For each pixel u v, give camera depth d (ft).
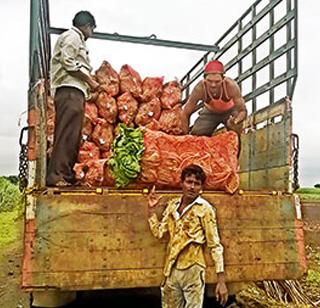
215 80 15.98
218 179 11.94
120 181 11.66
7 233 29.99
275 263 11.82
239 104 16.19
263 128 15.84
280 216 12.05
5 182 46.32
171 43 24.53
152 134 12.02
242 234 11.71
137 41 24.53
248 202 11.90
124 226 10.87
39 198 10.45
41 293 12.45
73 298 13.05
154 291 14.33
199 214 10.10
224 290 9.89
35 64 11.10
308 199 48.83
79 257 10.53
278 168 14.56
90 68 13.57
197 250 10.09
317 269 20.65
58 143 12.66
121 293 14.33
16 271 20.72
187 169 10.27
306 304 15.53
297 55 14.15
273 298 15.70
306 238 29.66
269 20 16.19
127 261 10.79
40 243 10.33
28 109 10.84
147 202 11.09
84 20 13.39
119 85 19.98
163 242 11.03
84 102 13.12
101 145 19.01
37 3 11.53
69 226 10.55
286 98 14.23
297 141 14.10
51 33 20.84
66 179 12.51
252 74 17.81
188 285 10.09
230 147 12.41
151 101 20.21
